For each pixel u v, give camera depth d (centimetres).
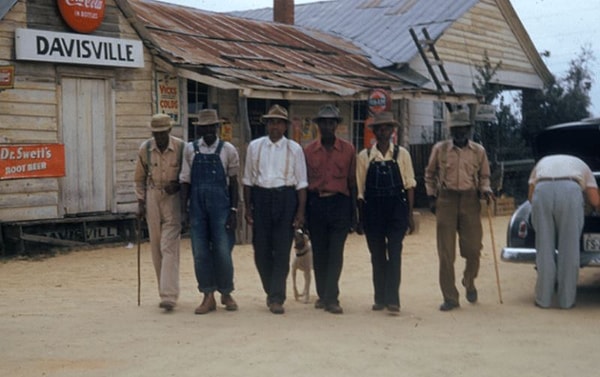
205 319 791
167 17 2017
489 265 1206
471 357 644
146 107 1545
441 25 2411
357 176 839
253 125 1880
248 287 1029
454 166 859
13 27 1352
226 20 2262
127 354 644
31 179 1373
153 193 830
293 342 683
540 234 872
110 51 1458
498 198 2098
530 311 855
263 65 1856
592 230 879
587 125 977
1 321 775
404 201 832
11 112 1350
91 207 1466
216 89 1748
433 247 1442
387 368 607
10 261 1277
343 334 723
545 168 878
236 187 838
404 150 839
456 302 866
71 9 1406
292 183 832
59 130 1414
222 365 609
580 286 1031
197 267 823
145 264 1246
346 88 1780
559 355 655
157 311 834
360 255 1350
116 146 1497
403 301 925
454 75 2494
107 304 883
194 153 827
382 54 2378
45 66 1394
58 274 1151
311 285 1029
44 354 645
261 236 839
